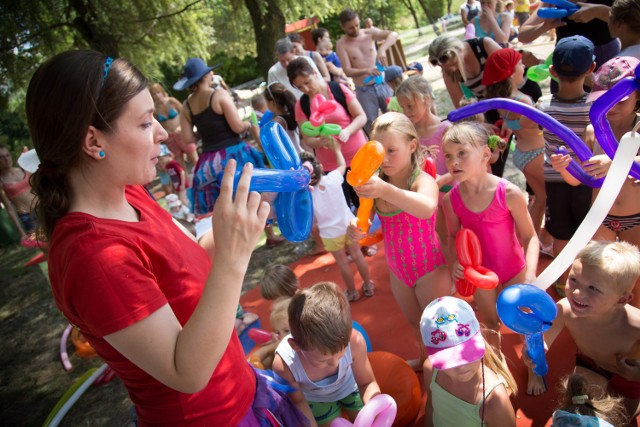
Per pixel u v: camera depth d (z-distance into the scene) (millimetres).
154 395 1264
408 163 2469
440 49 4000
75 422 3336
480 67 3975
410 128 2424
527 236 2477
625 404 2188
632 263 1985
